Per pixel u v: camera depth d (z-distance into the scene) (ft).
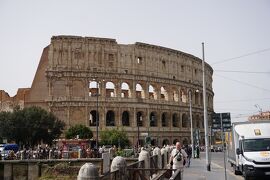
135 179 84.99
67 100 393.09
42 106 413.80
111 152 235.61
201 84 529.45
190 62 506.07
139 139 416.26
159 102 444.55
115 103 408.87
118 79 415.64
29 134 363.76
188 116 485.56
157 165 137.18
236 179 132.77
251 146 132.67
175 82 469.57
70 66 400.88
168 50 467.11
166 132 447.83
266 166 125.18
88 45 409.08
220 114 117.70
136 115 420.36
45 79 418.10
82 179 52.39
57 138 373.40
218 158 285.64
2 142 376.68
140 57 436.76
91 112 423.23
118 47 422.00
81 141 283.59
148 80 436.35
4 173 236.02
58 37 401.70
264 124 139.74
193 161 244.83
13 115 367.45
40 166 235.20
